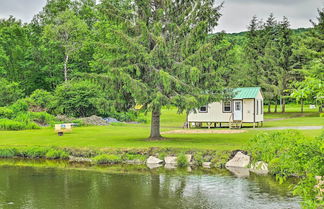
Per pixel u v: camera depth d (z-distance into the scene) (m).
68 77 52.47
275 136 7.33
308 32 50.19
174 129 31.89
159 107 20.19
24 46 55.03
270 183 14.59
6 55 54.38
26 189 14.10
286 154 6.36
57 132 28.86
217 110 33.50
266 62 52.69
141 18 21.91
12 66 53.88
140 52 20.17
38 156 20.92
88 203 12.26
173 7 22.08
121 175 16.38
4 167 18.41
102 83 20.55
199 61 20.19
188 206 11.80
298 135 7.29
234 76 48.34
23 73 53.25
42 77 53.22
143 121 43.44
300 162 6.10
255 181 14.94
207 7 21.23
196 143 20.72
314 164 5.95
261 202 12.07
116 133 28.34
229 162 17.78
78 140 23.62
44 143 22.81
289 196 12.71
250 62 55.16
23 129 32.38
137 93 19.33
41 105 41.31
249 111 32.38
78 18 52.38
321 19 48.44
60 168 18.06
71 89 40.62
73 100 40.28
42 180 15.56
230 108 33.06
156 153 19.31
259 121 33.56
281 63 51.81
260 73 52.91
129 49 20.03
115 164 18.80
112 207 11.80
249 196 12.78
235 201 12.24
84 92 40.16
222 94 21.95
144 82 20.98
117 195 13.19
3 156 21.20
